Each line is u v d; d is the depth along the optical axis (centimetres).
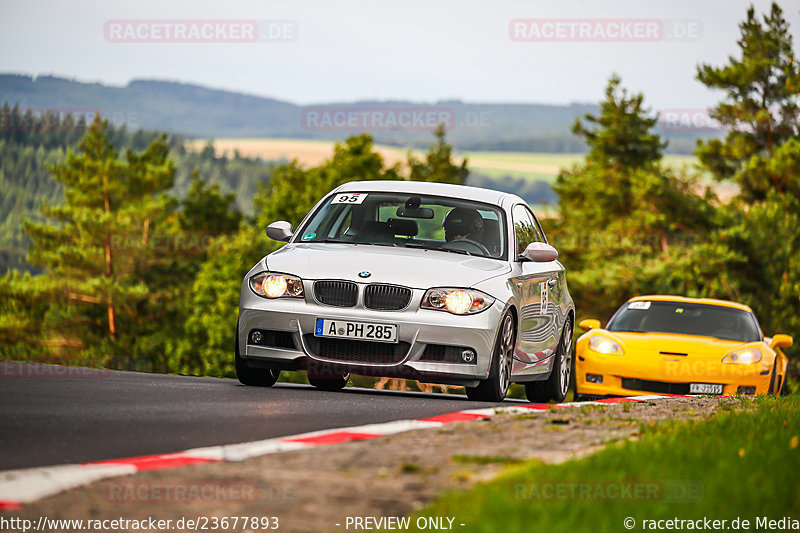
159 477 1600
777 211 16862
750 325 4881
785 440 2150
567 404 2917
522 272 3441
